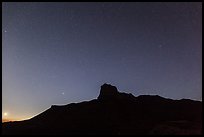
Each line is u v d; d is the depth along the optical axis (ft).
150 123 175.42
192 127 140.46
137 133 148.25
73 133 166.30
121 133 151.84
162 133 132.16
